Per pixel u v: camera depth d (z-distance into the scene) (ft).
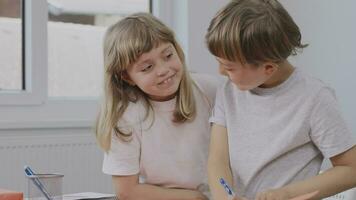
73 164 9.36
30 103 9.53
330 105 4.47
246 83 4.32
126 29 5.00
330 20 8.98
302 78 4.63
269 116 4.71
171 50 5.06
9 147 8.85
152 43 4.93
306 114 4.51
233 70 4.25
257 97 4.77
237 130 4.88
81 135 9.41
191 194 5.32
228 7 4.27
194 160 5.41
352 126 8.61
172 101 5.33
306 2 9.42
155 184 5.49
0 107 9.32
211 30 4.27
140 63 4.96
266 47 4.13
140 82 5.04
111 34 5.13
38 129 9.30
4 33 9.51
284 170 4.71
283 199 4.37
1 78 9.53
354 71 8.55
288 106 4.61
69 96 10.05
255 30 4.10
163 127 5.34
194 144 5.40
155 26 5.02
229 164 4.98
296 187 4.44
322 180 4.47
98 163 9.55
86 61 10.18
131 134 5.28
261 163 4.72
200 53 10.23
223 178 4.76
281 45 4.19
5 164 8.83
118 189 5.40
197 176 5.45
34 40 9.51
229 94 5.03
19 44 9.66
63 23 9.95
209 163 4.99
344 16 8.73
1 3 9.45
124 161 5.31
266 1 4.27
